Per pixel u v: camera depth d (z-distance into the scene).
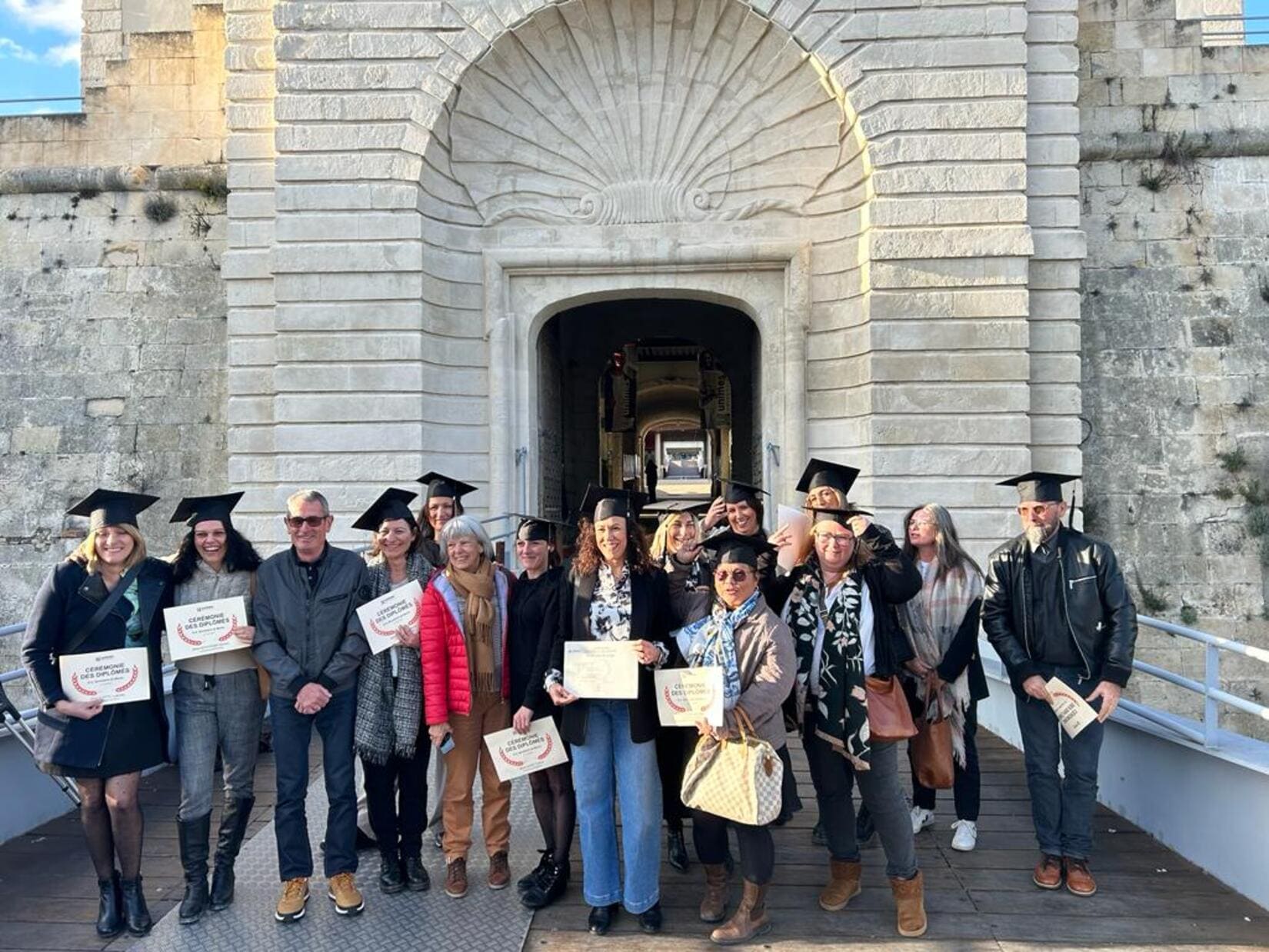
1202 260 12.80
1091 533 12.51
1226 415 12.58
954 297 11.27
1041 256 11.60
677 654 5.22
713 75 12.11
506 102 12.17
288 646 5.32
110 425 13.44
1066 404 11.62
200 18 13.84
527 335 12.45
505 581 5.78
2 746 6.53
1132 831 6.64
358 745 5.41
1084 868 5.62
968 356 11.23
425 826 5.70
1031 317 11.67
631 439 25.39
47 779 6.96
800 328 12.05
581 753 5.14
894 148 11.28
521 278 12.50
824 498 5.33
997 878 5.83
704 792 4.81
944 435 11.24
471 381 12.26
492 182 12.32
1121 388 12.66
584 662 4.97
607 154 12.29
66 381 13.54
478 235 12.35
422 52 11.55
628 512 5.16
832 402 12.01
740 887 5.70
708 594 5.30
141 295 13.65
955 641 5.98
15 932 5.18
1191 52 12.89
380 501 5.84
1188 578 12.40
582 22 11.83
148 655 5.16
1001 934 5.11
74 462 13.39
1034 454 11.62
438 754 6.49
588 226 12.30
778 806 4.73
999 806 7.17
